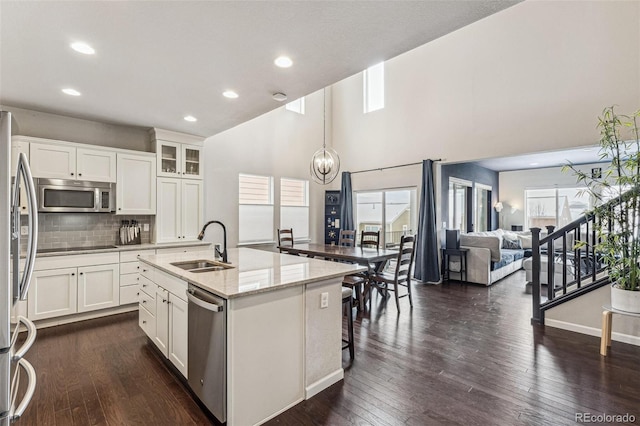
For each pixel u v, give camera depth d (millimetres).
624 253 2828
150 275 2896
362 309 4242
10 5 1823
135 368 2602
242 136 6051
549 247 3629
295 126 6984
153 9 1884
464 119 5504
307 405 2125
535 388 2299
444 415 1995
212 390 1917
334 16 1962
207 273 2352
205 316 1985
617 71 4023
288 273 2379
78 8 1865
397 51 2404
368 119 7051
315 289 2281
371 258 4094
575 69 4355
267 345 1995
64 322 3637
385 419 1963
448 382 2387
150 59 2510
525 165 8203
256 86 3045
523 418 1962
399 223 6586
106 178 4035
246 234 6121
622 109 3980
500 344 3088
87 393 2238
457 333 3383
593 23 4219
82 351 2924
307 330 2223
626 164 2875
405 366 2641
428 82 6023
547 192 8688
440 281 5996
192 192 4844
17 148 3451
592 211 3086
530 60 4770
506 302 4621
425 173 5867
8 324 1155
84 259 3719
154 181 4441
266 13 1932
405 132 6375
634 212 2773
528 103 4781
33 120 3775
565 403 2115
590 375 2477
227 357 1837
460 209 7316
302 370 2201
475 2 1827
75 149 3807
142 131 4625
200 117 3998
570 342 3123
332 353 2387
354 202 7434
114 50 2367
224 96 3301
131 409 2059
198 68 2672
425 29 2105
